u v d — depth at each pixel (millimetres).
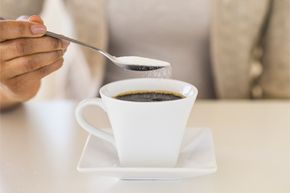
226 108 736
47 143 610
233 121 679
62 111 727
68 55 1056
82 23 916
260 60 951
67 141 615
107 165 504
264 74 920
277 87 893
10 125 671
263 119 686
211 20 886
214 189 495
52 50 550
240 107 741
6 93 666
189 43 902
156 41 905
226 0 885
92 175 522
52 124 673
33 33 527
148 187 498
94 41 918
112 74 918
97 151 526
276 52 885
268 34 902
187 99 481
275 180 511
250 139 615
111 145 538
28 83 585
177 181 508
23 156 574
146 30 898
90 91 954
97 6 898
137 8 886
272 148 587
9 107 720
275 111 720
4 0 890
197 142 548
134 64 527
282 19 873
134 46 917
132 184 503
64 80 1077
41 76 577
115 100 476
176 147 497
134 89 531
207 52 913
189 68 912
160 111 476
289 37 871
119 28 905
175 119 483
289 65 879
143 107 472
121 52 927
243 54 920
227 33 904
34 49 541
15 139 623
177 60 909
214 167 487
